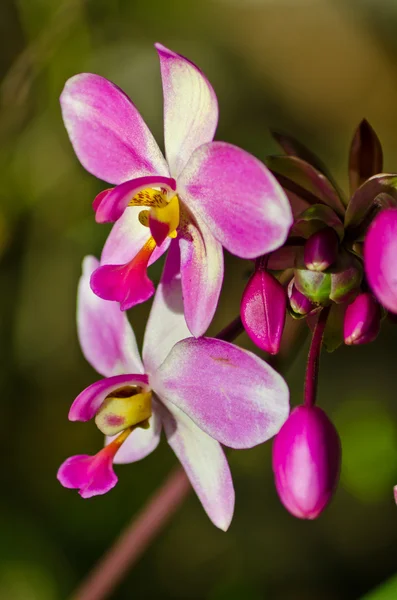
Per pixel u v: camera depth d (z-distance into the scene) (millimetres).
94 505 557
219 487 366
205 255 357
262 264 359
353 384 628
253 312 357
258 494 601
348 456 579
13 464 599
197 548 582
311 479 351
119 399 374
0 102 589
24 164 605
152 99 689
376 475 572
